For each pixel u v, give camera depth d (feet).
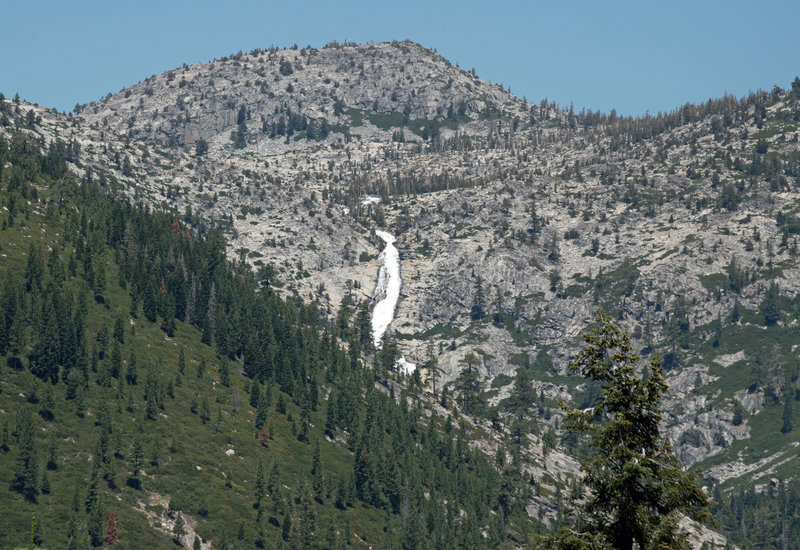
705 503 454.40
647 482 463.01
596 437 472.03
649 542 451.94
